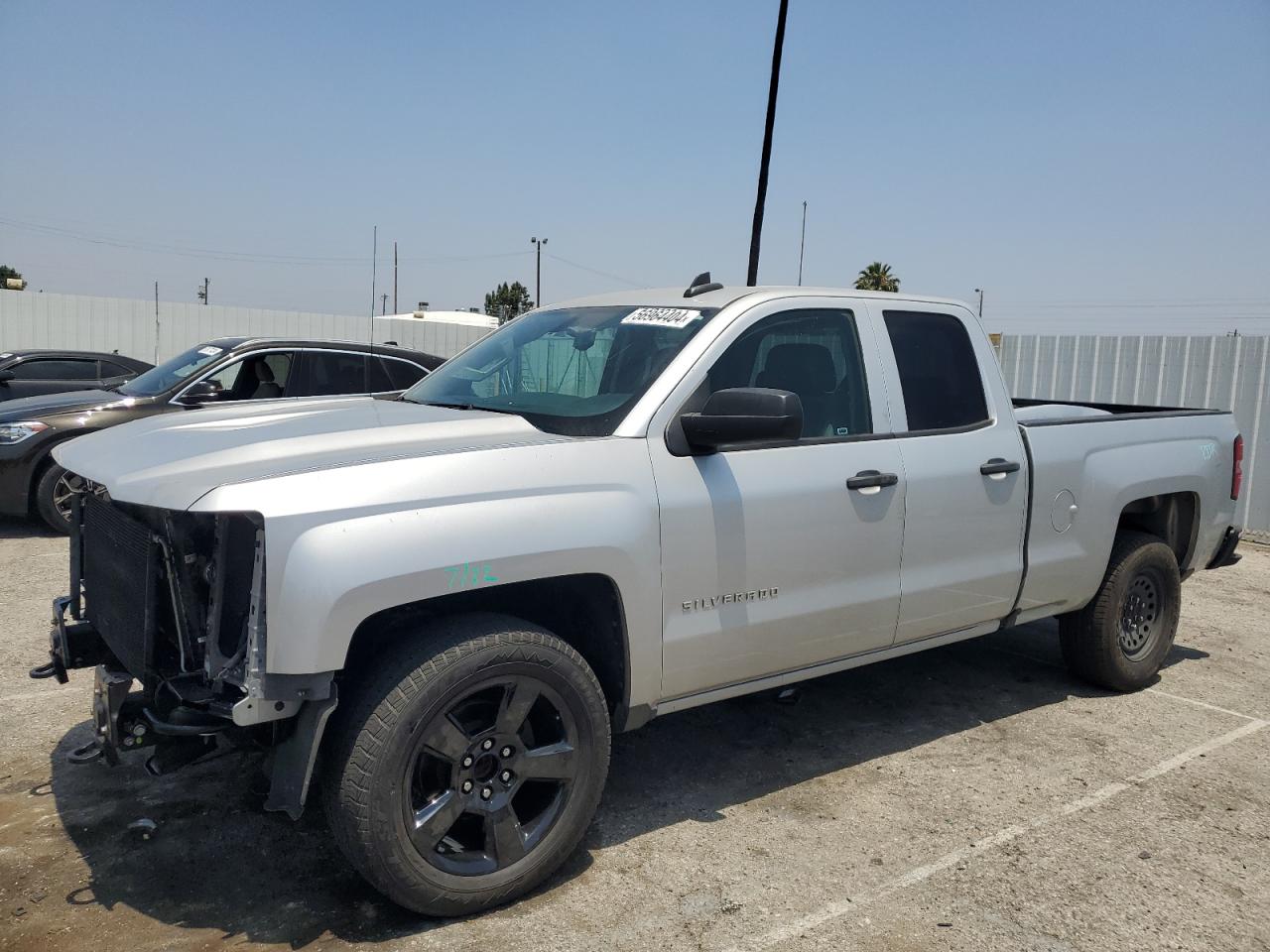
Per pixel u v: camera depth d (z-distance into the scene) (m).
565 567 3.09
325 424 3.40
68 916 2.99
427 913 2.97
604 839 3.58
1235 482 5.75
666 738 4.55
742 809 3.84
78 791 3.81
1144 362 10.91
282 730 2.83
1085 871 3.42
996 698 5.19
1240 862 3.51
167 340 21.78
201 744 3.06
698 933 2.99
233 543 2.85
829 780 4.12
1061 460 4.70
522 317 4.64
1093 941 3.01
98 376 13.20
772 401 3.17
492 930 2.98
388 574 2.75
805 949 2.93
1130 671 5.26
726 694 3.72
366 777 2.77
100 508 3.40
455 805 2.95
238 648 2.82
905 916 3.12
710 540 3.46
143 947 2.85
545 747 3.16
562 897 3.18
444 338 24.02
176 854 3.37
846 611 3.90
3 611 6.19
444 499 2.90
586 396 3.68
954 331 4.54
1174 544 5.54
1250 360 10.04
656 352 3.67
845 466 3.87
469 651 2.90
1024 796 4.01
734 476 3.55
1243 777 4.24
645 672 3.37
